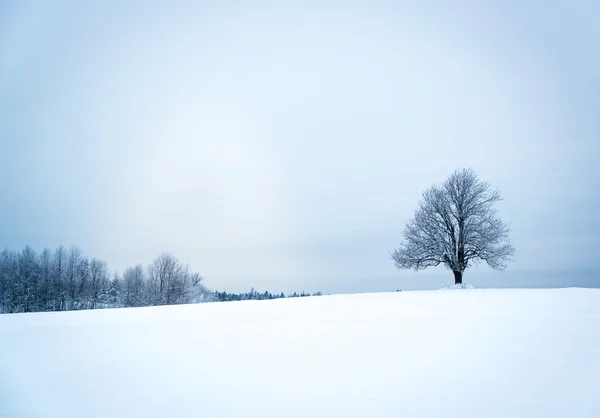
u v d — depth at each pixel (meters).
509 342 6.43
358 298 19.89
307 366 5.37
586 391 4.00
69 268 66.56
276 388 4.45
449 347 6.21
